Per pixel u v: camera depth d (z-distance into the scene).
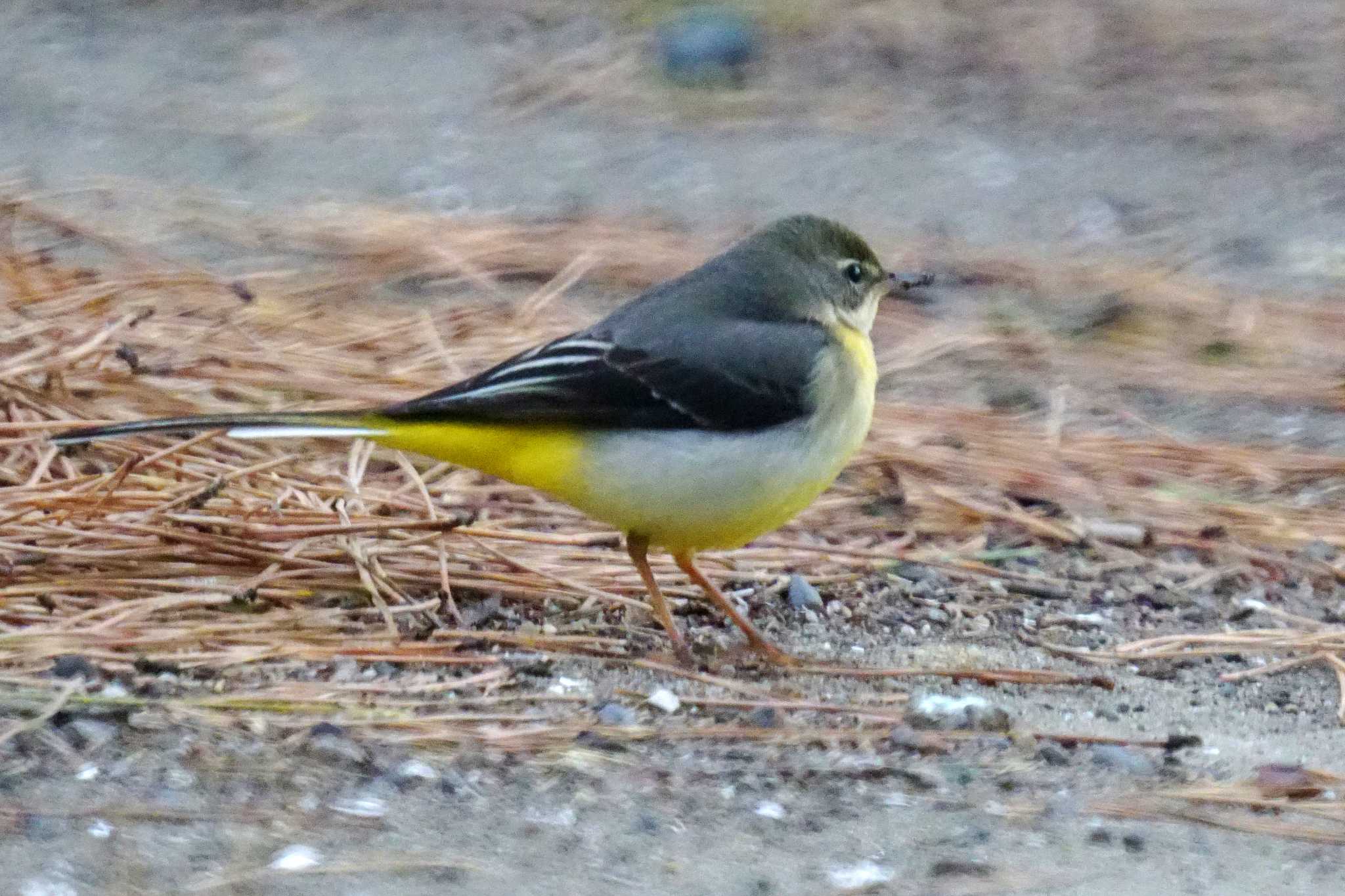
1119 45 24.44
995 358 15.56
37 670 9.25
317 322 14.61
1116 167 20.34
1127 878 8.04
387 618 10.18
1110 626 11.26
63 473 11.43
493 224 17.41
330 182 18.75
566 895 7.64
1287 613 11.51
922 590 11.60
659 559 11.60
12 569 10.30
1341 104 22.41
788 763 9.01
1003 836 8.38
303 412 9.97
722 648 10.50
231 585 10.42
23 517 10.66
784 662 10.33
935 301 16.73
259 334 14.20
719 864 7.96
